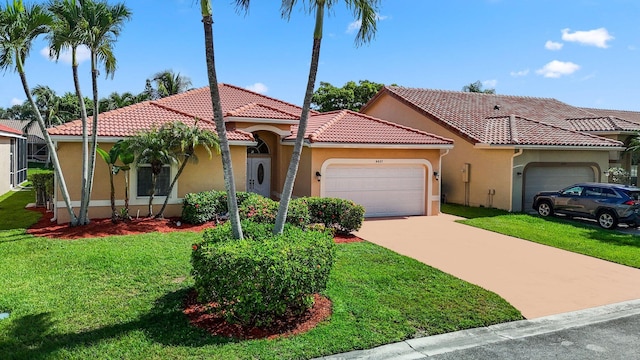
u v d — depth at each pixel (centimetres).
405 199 1834
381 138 1762
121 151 1345
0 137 2322
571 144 1991
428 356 594
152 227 1352
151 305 719
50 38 1180
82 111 1297
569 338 668
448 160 2273
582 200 1673
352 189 1750
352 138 1708
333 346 595
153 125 1439
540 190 2053
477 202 2120
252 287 623
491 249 1244
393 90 2716
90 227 1309
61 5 1165
